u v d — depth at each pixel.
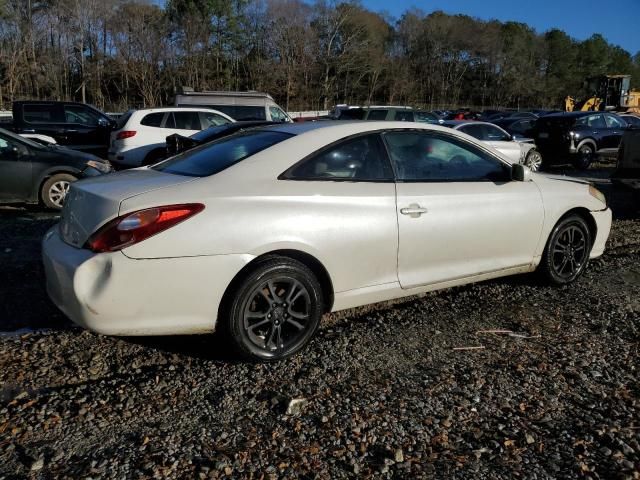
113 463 2.59
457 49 67.56
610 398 3.21
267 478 2.51
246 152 3.72
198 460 2.62
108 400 3.12
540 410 3.08
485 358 3.70
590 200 5.10
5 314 4.36
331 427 2.90
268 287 3.47
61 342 3.86
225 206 3.33
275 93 49.06
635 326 4.23
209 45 47.59
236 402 3.13
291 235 3.47
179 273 3.21
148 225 3.15
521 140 15.38
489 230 4.38
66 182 8.58
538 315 4.45
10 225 7.36
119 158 11.79
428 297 4.86
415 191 4.03
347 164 3.84
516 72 70.31
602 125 15.90
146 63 42.81
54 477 2.49
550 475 2.56
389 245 3.88
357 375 3.45
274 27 49.25
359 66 54.94
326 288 3.76
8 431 2.82
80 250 3.26
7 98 39.06
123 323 3.18
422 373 3.49
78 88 43.50
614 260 6.09
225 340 3.46
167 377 3.38
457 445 2.77
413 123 4.28
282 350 3.58
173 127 12.09
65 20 41.78
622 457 2.68
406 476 2.54
